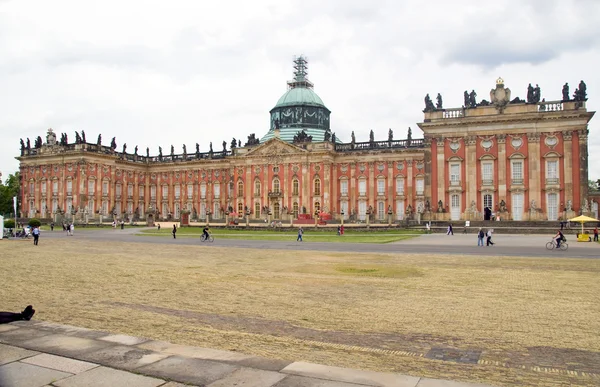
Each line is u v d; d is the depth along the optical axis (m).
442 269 32.62
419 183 113.56
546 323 17.86
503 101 89.19
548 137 86.31
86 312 19.62
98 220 123.81
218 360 11.63
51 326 14.82
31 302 21.62
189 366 11.15
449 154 92.12
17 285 26.36
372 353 14.08
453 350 14.50
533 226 81.69
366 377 10.49
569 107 85.06
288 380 10.29
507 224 83.25
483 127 89.94
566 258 39.38
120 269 33.28
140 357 11.78
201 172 139.62
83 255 43.62
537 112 86.06
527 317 18.78
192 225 112.44
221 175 136.75
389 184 116.00
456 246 52.56
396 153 115.75
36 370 10.81
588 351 14.48
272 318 18.69
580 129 84.19
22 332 14.03
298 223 106.25
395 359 13.53
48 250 49.12
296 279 28.50
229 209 126.94
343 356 13.71
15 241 63.53
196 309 20.31
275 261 38.22
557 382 11.79
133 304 21.31
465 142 91.12
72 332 14.07
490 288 25.11
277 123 125.88
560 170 85.31
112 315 19.09
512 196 88.00
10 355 11.84
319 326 17.45
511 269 32.47
